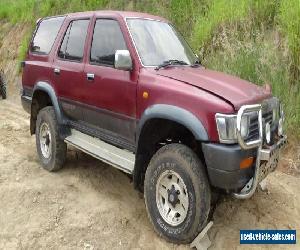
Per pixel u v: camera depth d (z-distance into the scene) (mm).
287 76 6984
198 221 3869
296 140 6434
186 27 10328
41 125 6207
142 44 4766
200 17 9852
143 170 4551
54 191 5348
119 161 4766
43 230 4523
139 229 4508
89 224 4605
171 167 4035
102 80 4930
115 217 4730
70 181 5699
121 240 4340
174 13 10711
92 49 5293
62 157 5965
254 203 4988
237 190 3990
